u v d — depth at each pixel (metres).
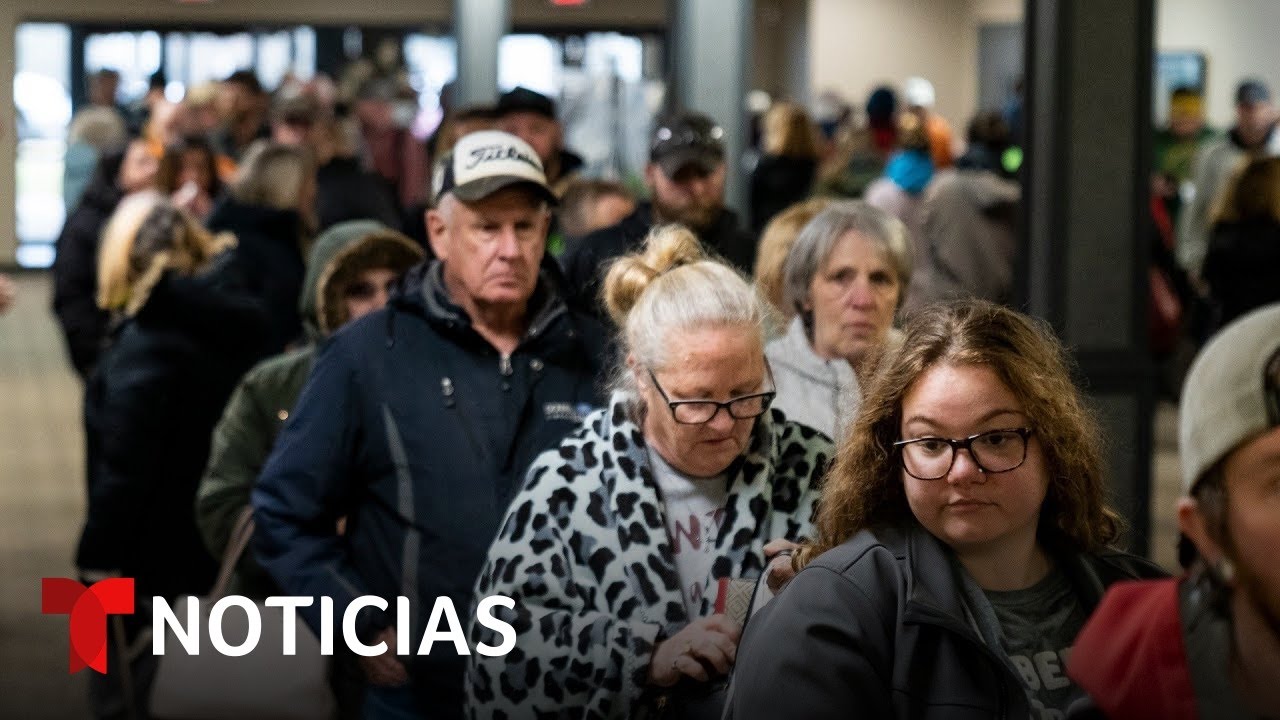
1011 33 21.75
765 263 4.58
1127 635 1.89
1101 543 2.51
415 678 3.65
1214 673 1.81
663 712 2.96
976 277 8.81
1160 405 12.51
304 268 7.02
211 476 4.64
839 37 21.98
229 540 4.62
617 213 6.13
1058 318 6.80
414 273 3.83
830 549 2.47
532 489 3.12
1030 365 2.38
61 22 23.08
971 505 2.35
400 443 3.68
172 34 24.64
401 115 15.42
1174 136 14.06
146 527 5.16
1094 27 6.79
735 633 2.91
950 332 2.40
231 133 13.26
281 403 4.63
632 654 2.95
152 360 5.16
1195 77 18.94
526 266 3.71
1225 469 1.74
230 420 4.65
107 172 8.85
